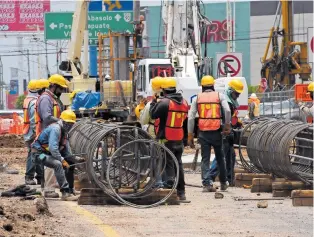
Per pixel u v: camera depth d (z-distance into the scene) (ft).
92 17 324.80
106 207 93.66
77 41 251.60
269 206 93.91
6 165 153.48
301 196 93.91
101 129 98.68
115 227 78.33
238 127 118.42
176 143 98.58
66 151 101.30
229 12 442.91
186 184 119.65
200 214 87.56
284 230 76.64
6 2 395.96
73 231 75.72
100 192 95.20
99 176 96.22
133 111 196.95
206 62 211.82
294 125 105.40
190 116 108.88
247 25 556.51
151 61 201.26
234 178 117.08
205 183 109.60
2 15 396.37
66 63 257.34
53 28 332.19
